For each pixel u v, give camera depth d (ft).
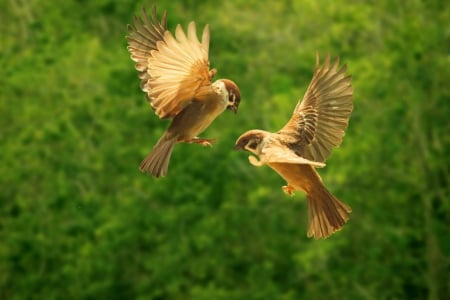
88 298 68.18
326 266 63.72
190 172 66.64
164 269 65.00
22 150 70.18
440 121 65.00
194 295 64.03
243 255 66.08
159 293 65.77
